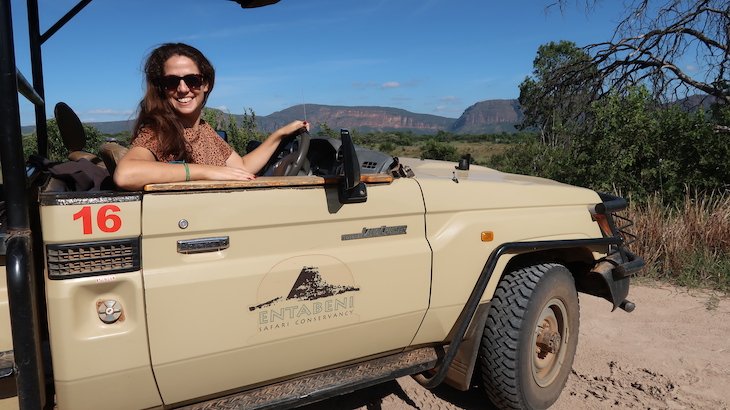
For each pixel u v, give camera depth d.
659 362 4.29
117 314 2.15
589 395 3.81
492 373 3.31
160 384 2.30
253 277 2.40
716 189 8.39
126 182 2.19
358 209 2.70
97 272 2.10
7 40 1.95
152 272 2.19
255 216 2.40
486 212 3.20
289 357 2.61
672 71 11.94
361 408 3.62
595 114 9.67
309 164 3.22
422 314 2.97
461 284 3.07
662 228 6.75
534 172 11.50
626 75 12.42
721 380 4.01
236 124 9.68
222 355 2.38
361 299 2.73
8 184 2.01
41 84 3.54
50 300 2.05
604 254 3.83
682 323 5.07
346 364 2.93
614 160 8.90
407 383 3.98
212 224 2.30
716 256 6.59
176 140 2.74
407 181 2.95
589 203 3.76
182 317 2.26
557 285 3.43
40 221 2.21
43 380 2.17
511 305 3.27
